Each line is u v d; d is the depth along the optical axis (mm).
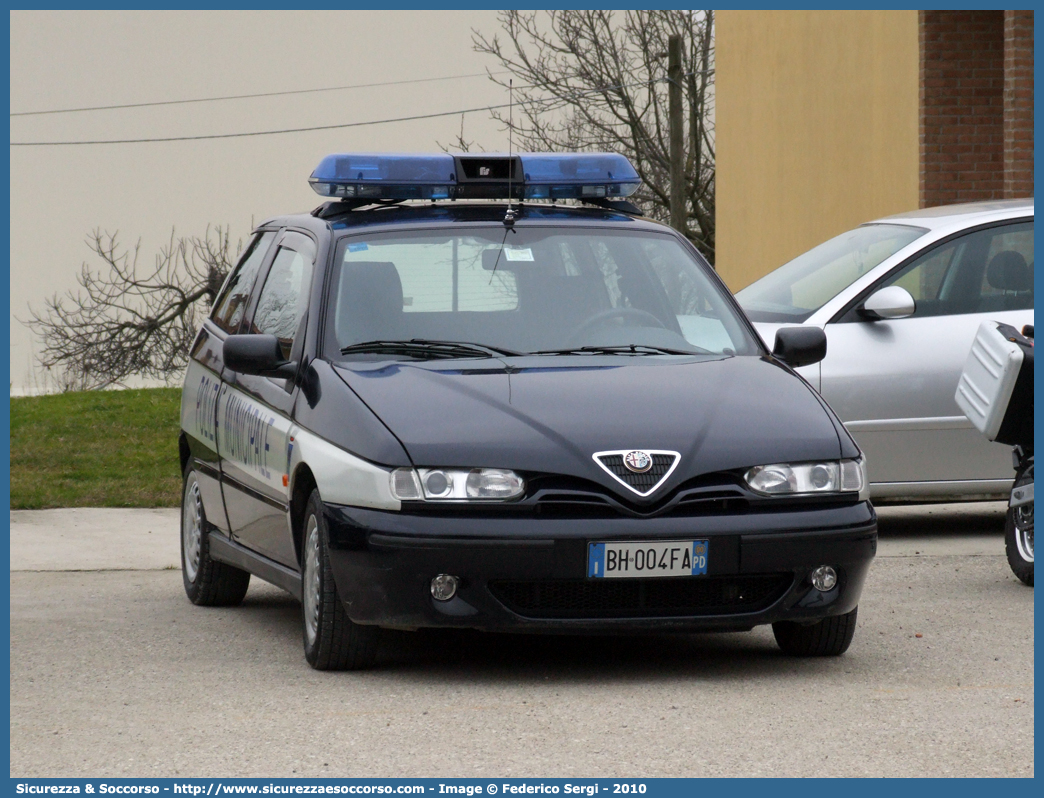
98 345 119062
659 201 96312
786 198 59062
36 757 13469
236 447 19672
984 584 21938
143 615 20922
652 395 16406
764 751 13258
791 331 19047
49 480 34938
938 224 26844
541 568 15102
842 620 16828
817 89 55281
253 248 22500
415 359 17734
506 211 20031
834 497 15922
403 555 15188
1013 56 41938
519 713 14617
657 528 15188
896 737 13719
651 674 16422
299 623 20250
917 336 25781
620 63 94938
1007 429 21656
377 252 18859
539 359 17703
